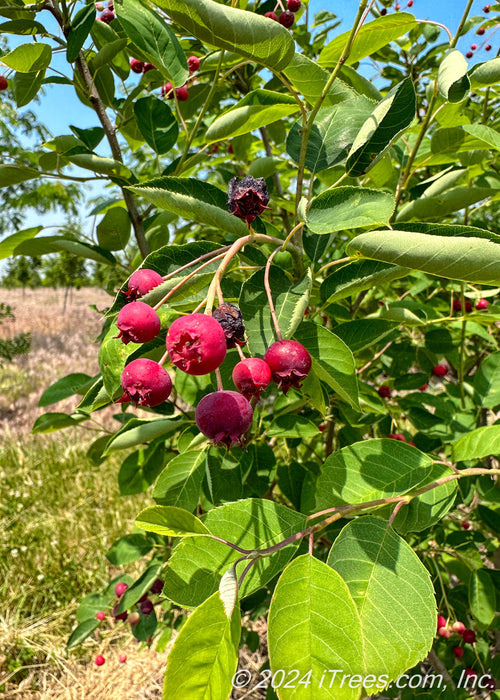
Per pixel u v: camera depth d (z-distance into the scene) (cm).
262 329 100
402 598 79
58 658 355
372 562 85
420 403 212
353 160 122
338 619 71
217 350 78
